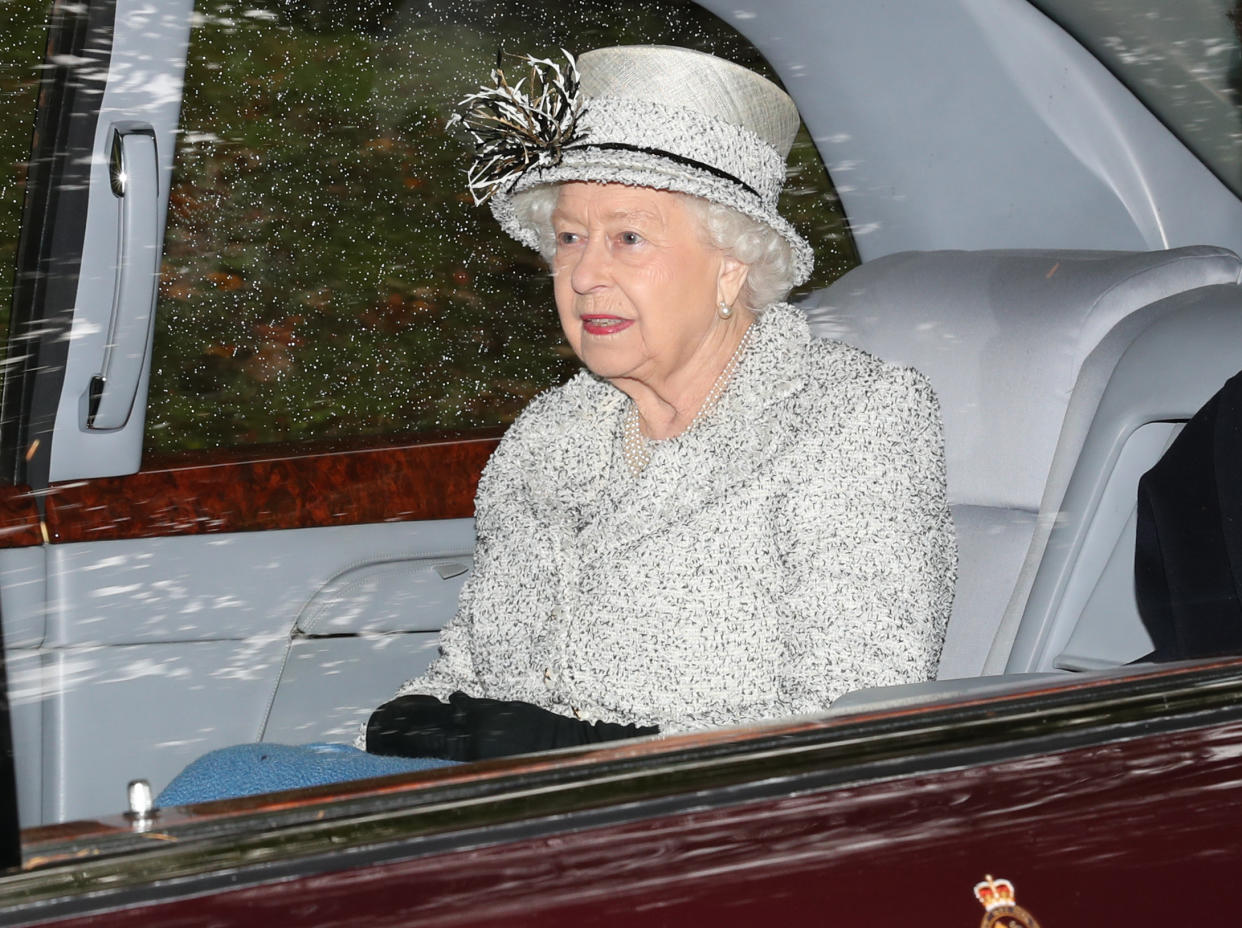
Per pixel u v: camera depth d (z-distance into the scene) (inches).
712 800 75.3
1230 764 84.0
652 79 147.1
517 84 150.3
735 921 69.9
